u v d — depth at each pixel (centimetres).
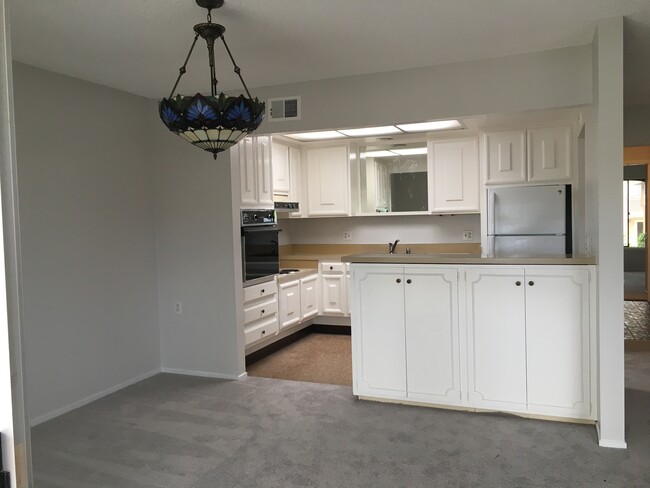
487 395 352
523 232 519
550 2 266
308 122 410
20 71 350
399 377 373
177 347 471
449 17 284
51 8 263
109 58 345
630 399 376
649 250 797
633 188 1167
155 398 404
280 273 562
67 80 384
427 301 362
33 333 358
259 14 275
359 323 382
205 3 259
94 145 407
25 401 82
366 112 393
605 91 292
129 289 441
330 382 444
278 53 341
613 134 292
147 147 463
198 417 363
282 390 417
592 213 339
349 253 675
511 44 332
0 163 77
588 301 327
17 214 81
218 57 347
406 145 636
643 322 650
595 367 327
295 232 700
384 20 287
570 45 337
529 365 341
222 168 446
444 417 352
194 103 247
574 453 295
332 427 340
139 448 316
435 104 375
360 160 653
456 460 291
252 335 490
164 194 466
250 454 305
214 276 454
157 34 302
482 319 350
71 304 387
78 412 377
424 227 642
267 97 421
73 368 388
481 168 539
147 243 462
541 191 512
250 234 487
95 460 301
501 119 498
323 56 348
